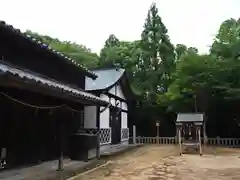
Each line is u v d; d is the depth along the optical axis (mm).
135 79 26375
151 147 19391
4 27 7391
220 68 19297
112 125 18656
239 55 19422
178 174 8945
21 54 9164
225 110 21297
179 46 29328
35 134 9367
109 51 29062
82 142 11102
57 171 8414
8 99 7723
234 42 19703
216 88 19375
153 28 27156
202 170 9781
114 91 19203
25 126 8859
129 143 22562
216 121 22016
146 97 24984
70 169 9008
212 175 8789
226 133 22016
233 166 10789
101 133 16359
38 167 8828
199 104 21094
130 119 25250
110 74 20094
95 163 10844
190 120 16078
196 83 19891
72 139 11258
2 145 7797
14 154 8305
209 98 20453
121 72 19984
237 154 15047
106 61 28031
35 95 8727
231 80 19766
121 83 20641
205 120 20406
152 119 24672
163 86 26453
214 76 19703
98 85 17531
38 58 10078
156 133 24781
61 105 8859
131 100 23453
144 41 27250
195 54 21391
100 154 13352
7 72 5246
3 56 8344
